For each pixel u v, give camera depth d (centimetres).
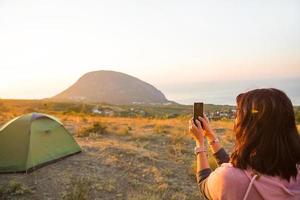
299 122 2169
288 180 174
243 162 177
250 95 183
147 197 858
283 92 182
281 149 173
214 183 180
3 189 864
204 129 228
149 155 1220
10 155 1020
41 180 947
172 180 1003
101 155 1195
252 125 177
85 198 835
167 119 2906
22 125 1060
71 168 1052
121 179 984
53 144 1123
